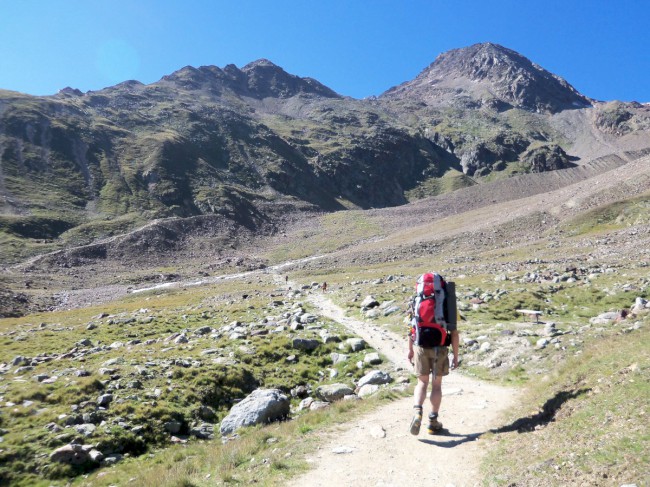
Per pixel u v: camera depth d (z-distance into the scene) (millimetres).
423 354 8109
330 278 85312
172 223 184125
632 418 6398
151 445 15016
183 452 13391
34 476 12797
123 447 14602
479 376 15094
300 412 16719
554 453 6266
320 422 11102
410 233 167250
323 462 7781
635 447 5586
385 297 38062
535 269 48500
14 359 24594
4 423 15148
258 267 144250
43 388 17938
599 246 67875
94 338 32719
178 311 45406
